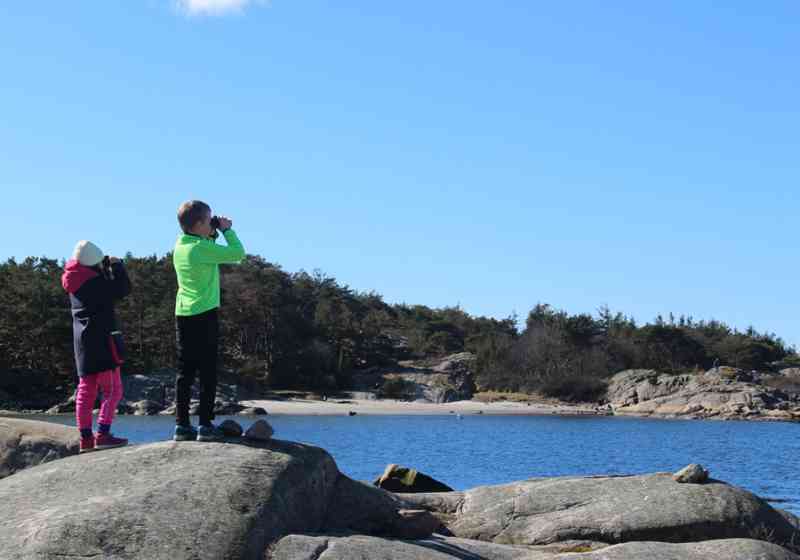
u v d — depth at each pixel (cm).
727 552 870
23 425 1137
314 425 6406
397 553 796
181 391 948
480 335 11950
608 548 873
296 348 9481
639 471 4038
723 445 5772
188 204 948
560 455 4759
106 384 970
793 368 11544
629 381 10238
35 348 7412
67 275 965
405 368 10531
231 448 907
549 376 10619
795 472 4112
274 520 809
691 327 13225
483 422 7588
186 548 741
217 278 962
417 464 3938
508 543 1020
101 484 835
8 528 767
